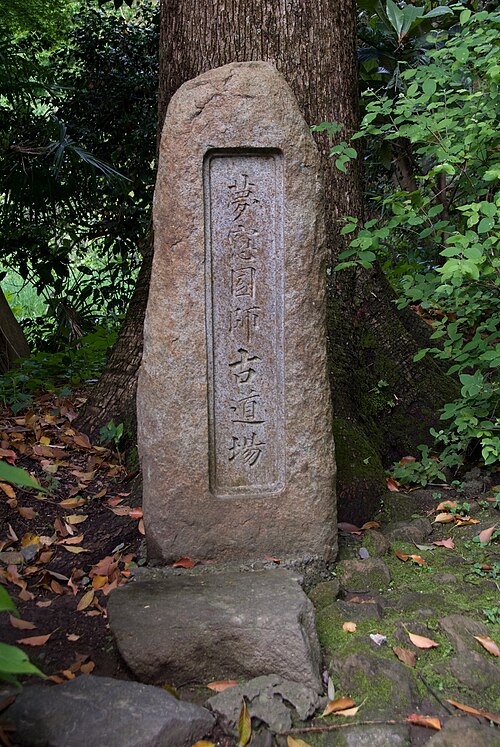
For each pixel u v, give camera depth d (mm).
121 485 3797
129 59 7562
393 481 3768
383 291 4328
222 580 2768
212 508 2979
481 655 2459
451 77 3658
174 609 2535
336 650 2521
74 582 3047
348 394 3934
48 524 3443
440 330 3609
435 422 4156
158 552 2994
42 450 3979
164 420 2930
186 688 2410
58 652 2574
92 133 7258
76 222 7418
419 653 2496
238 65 2844
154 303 2922
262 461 3049
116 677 2436
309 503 3029
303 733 2184
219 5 4016
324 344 3020
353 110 4207
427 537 3326
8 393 4863
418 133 3449
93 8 8664
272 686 2307
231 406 3008
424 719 2195
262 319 2980
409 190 6066
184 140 2811
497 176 3094
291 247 2922
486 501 3555
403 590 2902
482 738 2086
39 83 6512
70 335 6902
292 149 2871
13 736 2006
